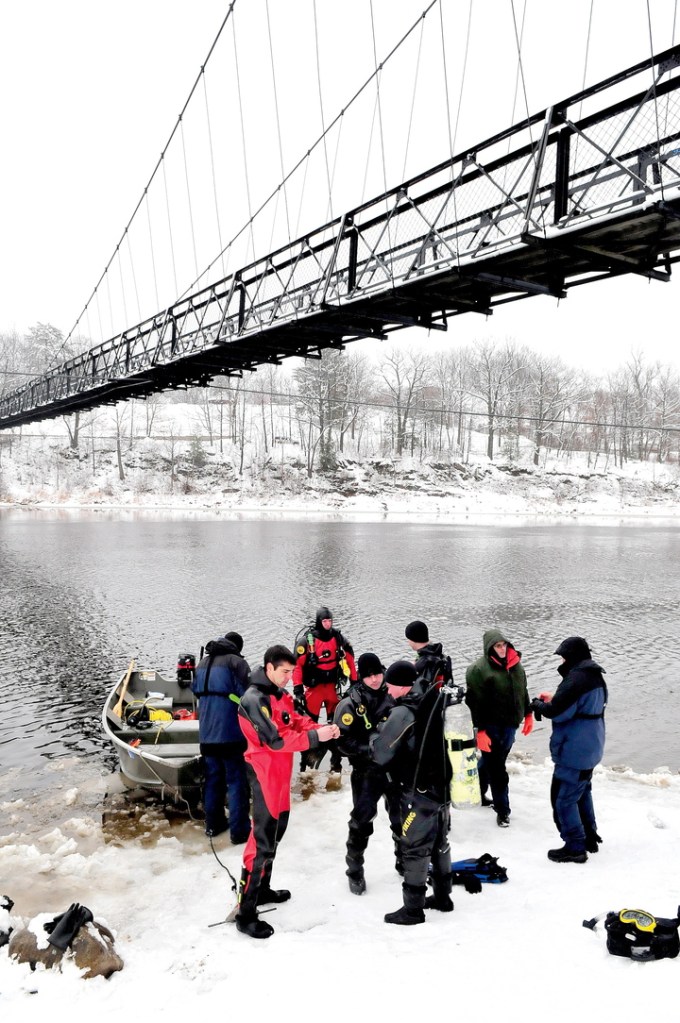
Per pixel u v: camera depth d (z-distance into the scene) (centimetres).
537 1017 334
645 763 929
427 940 415
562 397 9000
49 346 9056
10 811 716
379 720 473
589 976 365
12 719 1048
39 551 3203
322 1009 349
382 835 594
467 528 4856
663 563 3138
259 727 438
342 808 666
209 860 573
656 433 9450
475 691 594
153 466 7138
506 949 399
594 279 940
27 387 3834
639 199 715
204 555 3120
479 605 2086
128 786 771
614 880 485
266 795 442
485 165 888
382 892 489
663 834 582
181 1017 346
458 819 618
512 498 7100
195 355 1689
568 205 802
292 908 469
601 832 591
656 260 877
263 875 450
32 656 1434
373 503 6644
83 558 2981
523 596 2258
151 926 465
